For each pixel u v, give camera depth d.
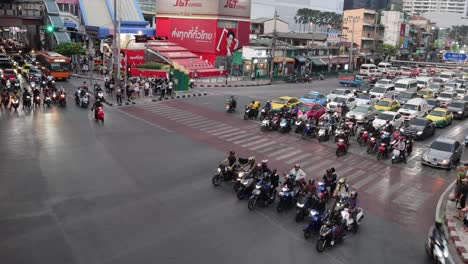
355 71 88.31
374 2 184.38
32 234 13.27
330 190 17.25
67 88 44.09
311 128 27.98
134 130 27.67
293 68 72.50
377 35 105.25
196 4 65.56
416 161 24.66
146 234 13.63
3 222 13.98
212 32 64.38
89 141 24.28
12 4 79.62
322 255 13.06
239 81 58.34
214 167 20.86
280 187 18.77
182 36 68.00
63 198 16.12
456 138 31.11
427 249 13.17
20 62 56.94
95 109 29.53
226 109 35.75
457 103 39.44
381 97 40.66
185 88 45.53
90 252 12.37
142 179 18.66
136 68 56.41
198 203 16.41
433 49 136.12
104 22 69.38
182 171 20.02
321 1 146.50
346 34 100.06
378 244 14.08
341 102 37.44
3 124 27.17
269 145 25.83
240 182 17.30
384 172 22.02
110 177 18.66
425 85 53.66
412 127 30.12
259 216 15.62
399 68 84.50
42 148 22.39
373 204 17.53
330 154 24.66
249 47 62.94
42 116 30.19
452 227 15.48
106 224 14.19
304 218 15.57
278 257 12.71
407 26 113.62
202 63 61.97
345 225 14.09
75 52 60.56
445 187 20.19
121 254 12.33
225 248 13.02
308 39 86.50
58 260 11.85
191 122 31.08
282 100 35.16
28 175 18.34
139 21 72.12
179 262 12.05
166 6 69.00
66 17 76.88
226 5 64.88
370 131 27.42
